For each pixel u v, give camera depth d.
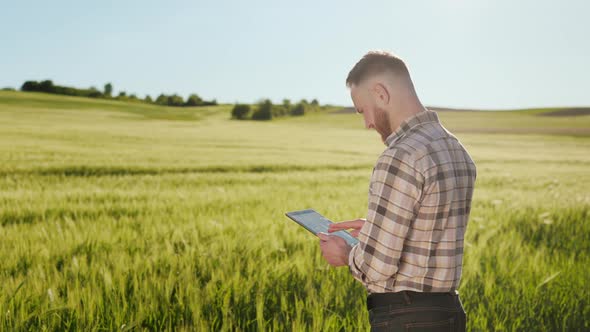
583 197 8.95
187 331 2.44
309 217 2.03
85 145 26.64
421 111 1.60
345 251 1.69
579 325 2.92
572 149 39.81
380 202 1.49
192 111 139.88
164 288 3.04
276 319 2.76
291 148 31.39
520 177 15.50
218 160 19.47
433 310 1.54
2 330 2.43
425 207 1.49
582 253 4.59
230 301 2.98
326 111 153.25
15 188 9.30
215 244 4.15
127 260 3.57
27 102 96.62
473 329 2.76
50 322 2.55
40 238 4.43
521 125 78.00
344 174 15.01
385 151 1.54
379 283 1.59
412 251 1.54
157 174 13.71
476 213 6.86
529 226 5.97
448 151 1.56
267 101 117.06
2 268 3.42
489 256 4.21
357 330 2.68
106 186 10.15
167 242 4.00
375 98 1.62
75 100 113.06
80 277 3.23
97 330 2.49
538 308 3.14
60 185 10.08
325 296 3.06
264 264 3.63
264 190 9.80
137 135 39.16
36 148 22.34
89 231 4.64
